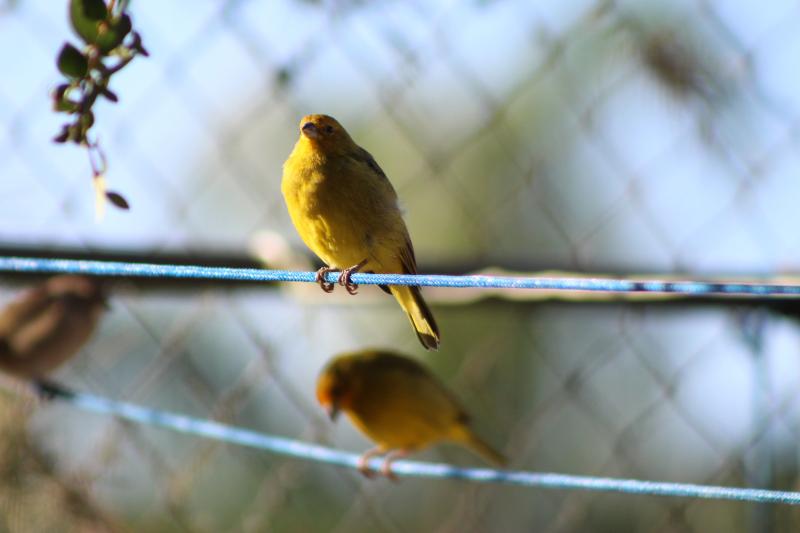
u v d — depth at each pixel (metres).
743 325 9.93
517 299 9.78
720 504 12.16
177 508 11.16
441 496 13.09
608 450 12.15
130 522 11.01
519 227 13.80
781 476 10.12
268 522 12.09
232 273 6.02
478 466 13.27
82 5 5.20
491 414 13.26
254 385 10.84
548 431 12.74
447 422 10.61
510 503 12.84
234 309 10.66
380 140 12.94
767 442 9.78
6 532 9.77
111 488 10.57
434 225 14.45
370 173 8.12
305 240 8.35
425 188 13.65
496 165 14.08
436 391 10.50
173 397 11.62
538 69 10.95
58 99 5.27
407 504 13.05
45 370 11.27
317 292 10.19
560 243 13.44
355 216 8.03
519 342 13.27
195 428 9.59
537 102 13.67
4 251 8.79
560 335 12.79
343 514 12.82
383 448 10.61
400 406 10.25
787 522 10.22
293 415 12.03
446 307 10.23
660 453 12.29
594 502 12.47
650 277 9.78
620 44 10.55
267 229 10.71
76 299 11.27
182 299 10.48
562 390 12.35
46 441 10.24
